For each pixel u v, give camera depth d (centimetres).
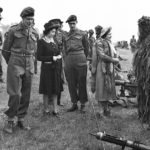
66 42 783
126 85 835
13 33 602
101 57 718
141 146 463
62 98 941
